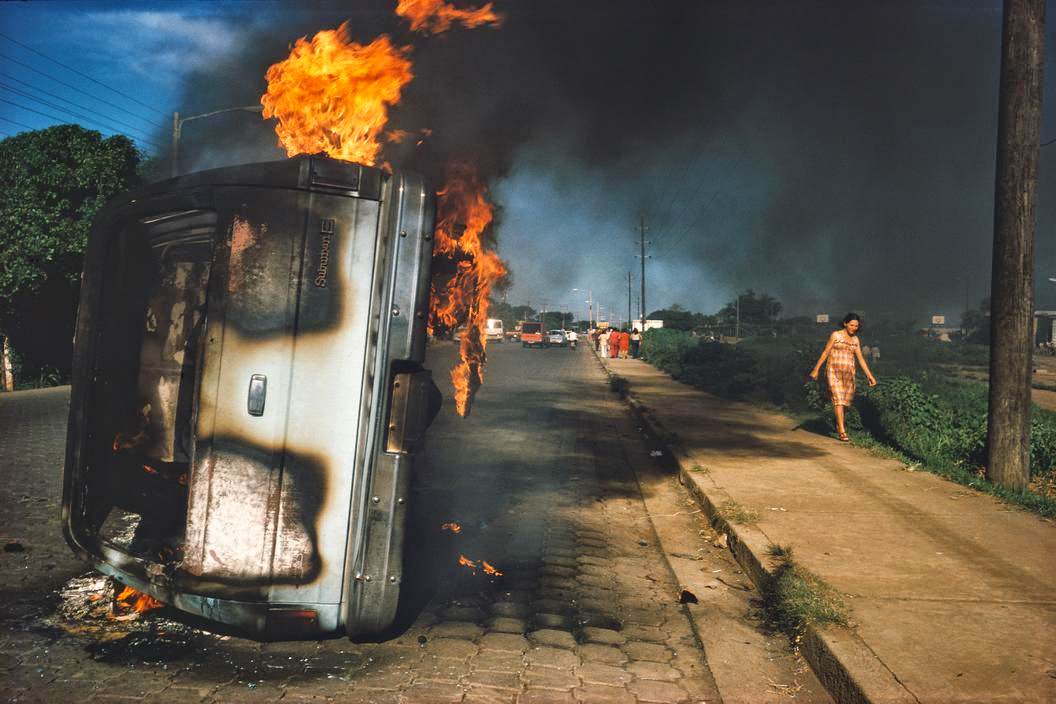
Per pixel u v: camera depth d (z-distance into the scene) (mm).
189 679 3254
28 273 17359
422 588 4531
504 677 3396
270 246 3465
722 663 3656
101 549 3902
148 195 3734
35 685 3156
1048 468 8094
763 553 4898
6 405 13609
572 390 19828
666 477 8484
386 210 3479
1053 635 3596
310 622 3502
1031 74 6855
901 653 3373
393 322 3424
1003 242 6961
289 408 3455
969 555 4863
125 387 4152
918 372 23516
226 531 3465
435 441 10422
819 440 10148
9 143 18547
